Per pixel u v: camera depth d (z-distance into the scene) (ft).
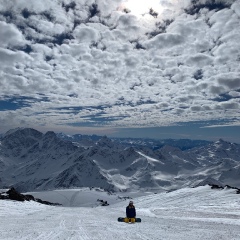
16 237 40.60
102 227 57.62
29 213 106.63
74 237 42.39
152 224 65.82
